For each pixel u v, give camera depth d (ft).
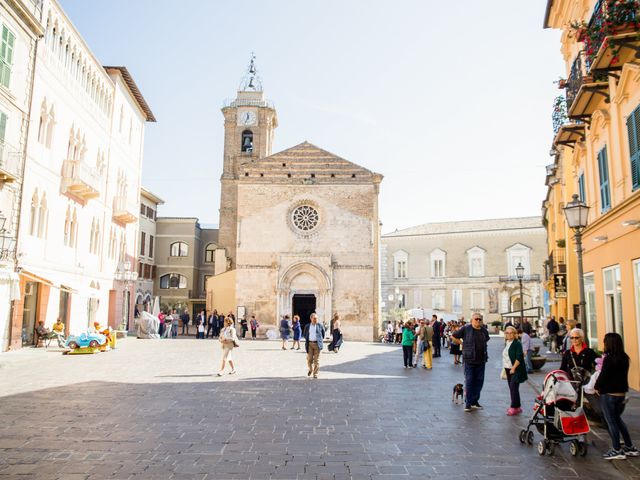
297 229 145.28
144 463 25.27
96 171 111.04
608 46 40.65
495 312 224.94
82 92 109.81
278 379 56.24
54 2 92.89
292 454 27.17
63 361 70.49
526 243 223.71
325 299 141.18
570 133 62.90
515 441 30.86
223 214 179.42
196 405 40.22
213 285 160.25
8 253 79.00
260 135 184.75
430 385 53.52
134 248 150.41
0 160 76.43
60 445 28.32
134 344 107.24
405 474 24.21
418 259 243.60
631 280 46.37
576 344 33.45
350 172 146.92
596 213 57.98
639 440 30.22
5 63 78.02
